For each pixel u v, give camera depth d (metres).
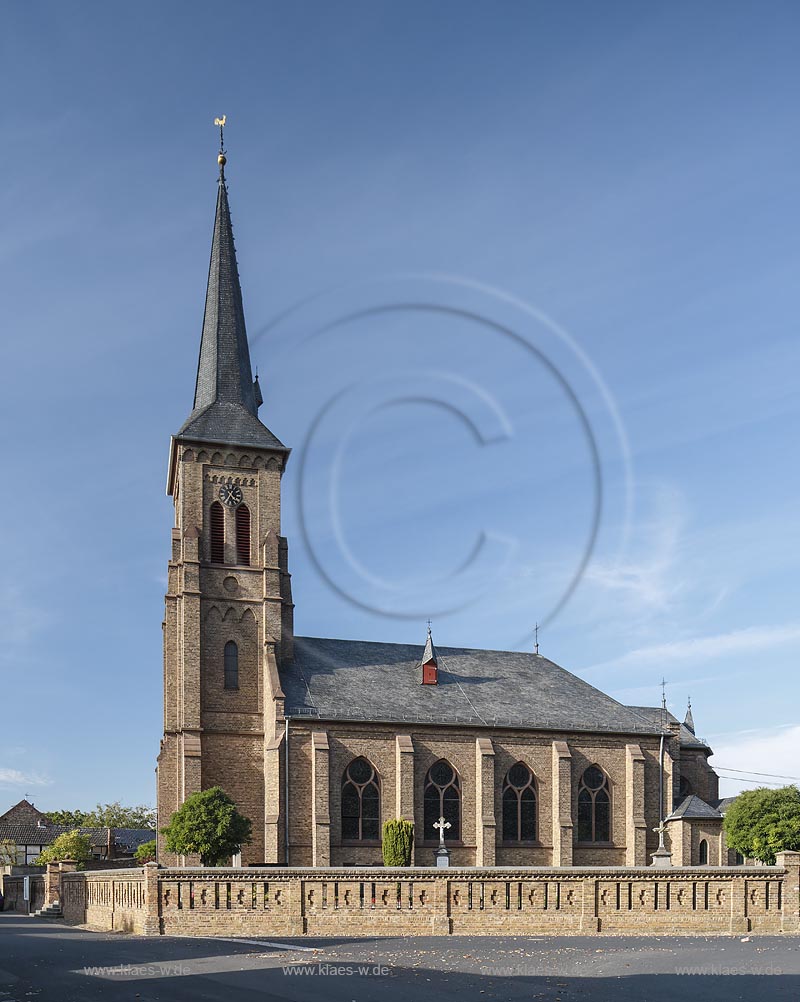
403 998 24.66
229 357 76.38
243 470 73.25
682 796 77.75
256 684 69.88
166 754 68.44
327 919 42.31
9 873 92.44
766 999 24.77
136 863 79.31
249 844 67.12
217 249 79.12
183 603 68.94
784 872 45.41
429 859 66.62
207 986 26.19
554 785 69.75
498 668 77.38
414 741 67.88
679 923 44.28
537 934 43.09
